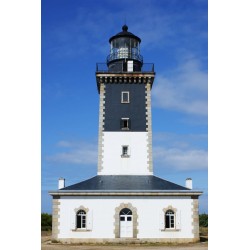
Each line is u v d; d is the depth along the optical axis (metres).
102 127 29.34
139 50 32.78
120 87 30.48
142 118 29.70
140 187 25.91
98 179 27.44
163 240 24.64
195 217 25.03
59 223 24.92
